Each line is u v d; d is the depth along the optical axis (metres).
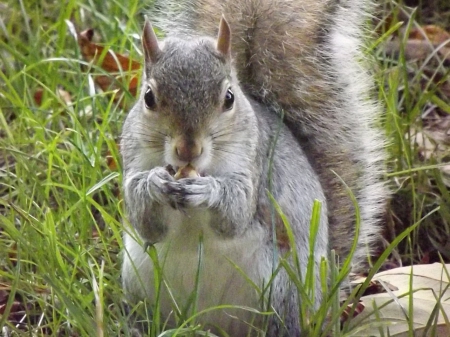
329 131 2.93
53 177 2.97
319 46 2.94
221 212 2.80
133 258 2.83
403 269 2.89
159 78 2.80
